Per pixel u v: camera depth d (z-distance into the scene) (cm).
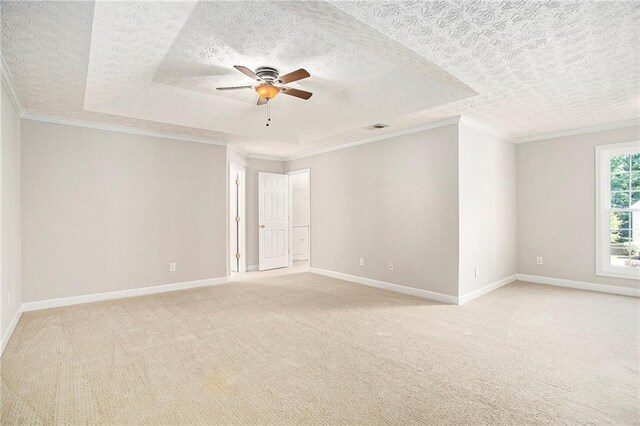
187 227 532
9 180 331
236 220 691
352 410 209
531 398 221
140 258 489
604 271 485
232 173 701
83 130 446
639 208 461
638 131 450
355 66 374
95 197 455
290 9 229
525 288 512
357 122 476
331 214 625
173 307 426
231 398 223
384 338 323
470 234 457
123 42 253
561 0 196
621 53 263
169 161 515
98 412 208
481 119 447
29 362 274
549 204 534
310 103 500
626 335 327
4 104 302
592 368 261
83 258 446
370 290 518
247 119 516
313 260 668
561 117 439
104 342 315
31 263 410
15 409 210
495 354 287
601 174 484
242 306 430
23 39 229
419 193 480
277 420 200
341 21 227
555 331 338
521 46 252
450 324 361
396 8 205
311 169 674
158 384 240
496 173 515
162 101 436
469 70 294
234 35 298
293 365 269
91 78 306
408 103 412
